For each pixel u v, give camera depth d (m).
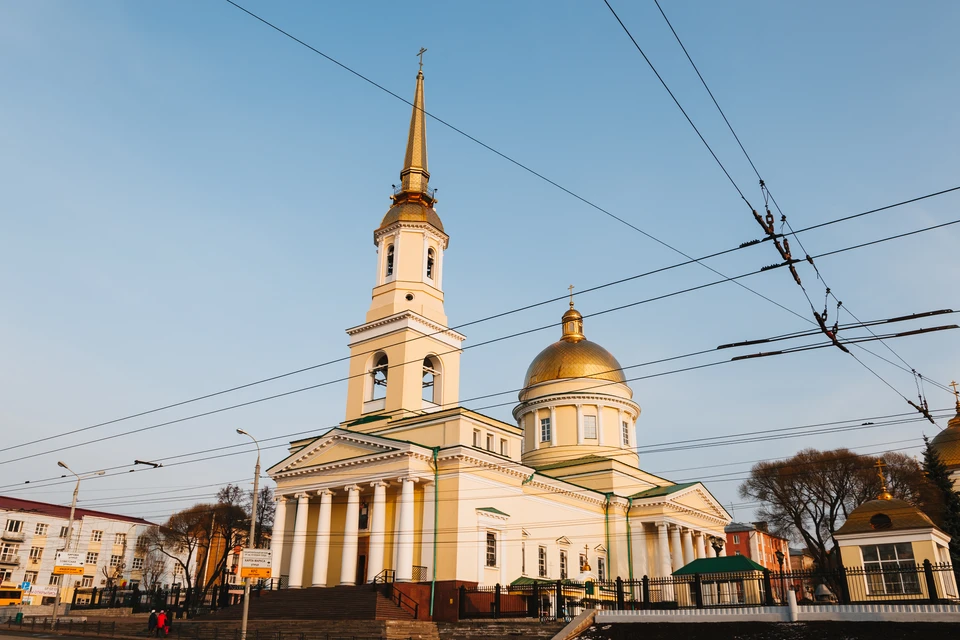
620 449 69.75
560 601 39.66
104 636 46.09
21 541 95.75
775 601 32.94
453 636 39.25
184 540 91.12
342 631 40.03
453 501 47.34
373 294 59.88
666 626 32.41
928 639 26.48
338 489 51.53
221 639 42.62
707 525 68.81
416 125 65.38
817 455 78.06
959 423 75.19
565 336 76.25
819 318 21.44
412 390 54.41
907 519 38.03
